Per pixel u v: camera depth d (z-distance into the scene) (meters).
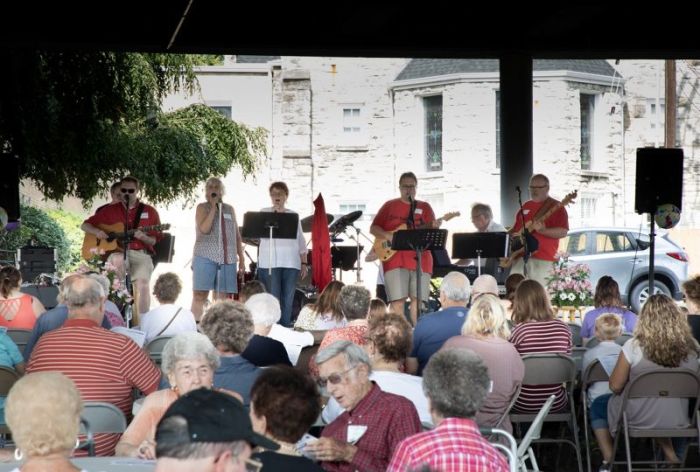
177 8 11.15
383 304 7.05
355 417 4.11
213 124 21.75
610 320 6.69
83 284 5.07
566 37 12.45
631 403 5.88
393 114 27.16
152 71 16.91
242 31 12.16
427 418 4.86
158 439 2.03
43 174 15.63
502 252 10.72
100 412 4.58
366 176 27.09
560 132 26.67
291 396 3.41
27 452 2.92
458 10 11.86
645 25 12.37
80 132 15.50
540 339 6.42
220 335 4.69
